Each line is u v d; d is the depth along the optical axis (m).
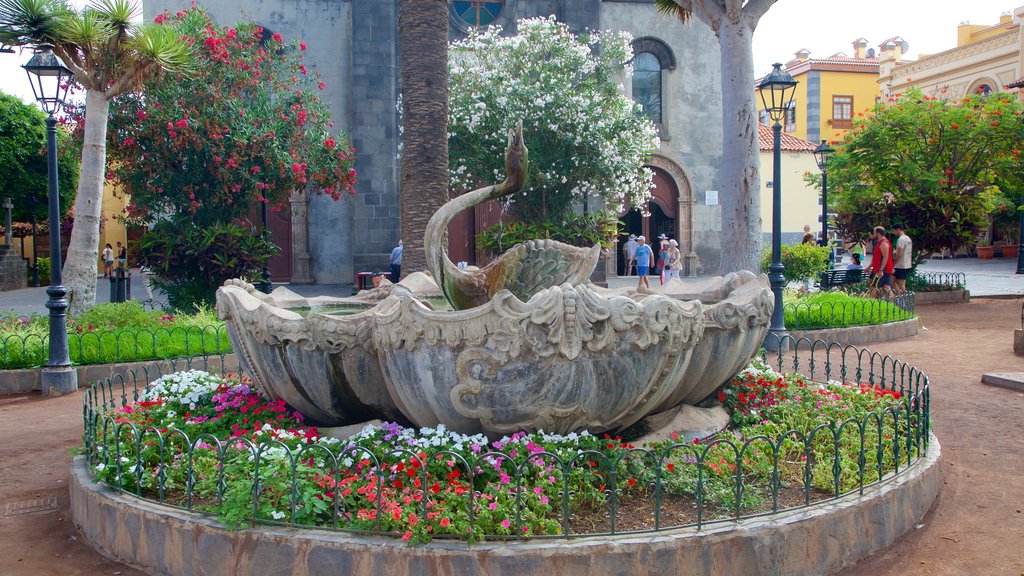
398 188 21.50
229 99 14.67
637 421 4.96
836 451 4.22
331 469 4.23
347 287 21.17
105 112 11.19
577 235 18.33
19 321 10.73
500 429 4.50
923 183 17.20
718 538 3.70
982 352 10.63
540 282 5.31
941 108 17.17
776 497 4.03
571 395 4.34
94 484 4.60
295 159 15.48
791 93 11.06
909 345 11.38
